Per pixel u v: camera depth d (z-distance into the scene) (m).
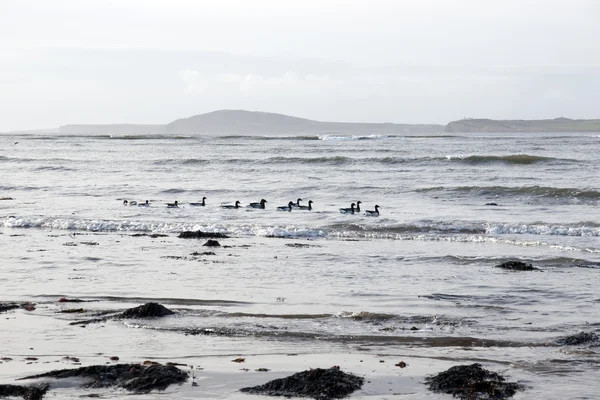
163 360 18.91
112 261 34.25
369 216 51.09
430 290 27.92
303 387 16.77
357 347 20.31
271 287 28.39
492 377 17.41
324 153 119.44
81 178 81.94
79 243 40.22
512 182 71.69
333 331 21.88
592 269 32.25
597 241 40.53
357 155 114.00
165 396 16.39
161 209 55.81
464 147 138.75
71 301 25.73
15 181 78.75
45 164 100.88
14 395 16.33
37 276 30.50
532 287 28.44
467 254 36.47
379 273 31.36
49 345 20.22
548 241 40.56
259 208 56.59
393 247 39.03
